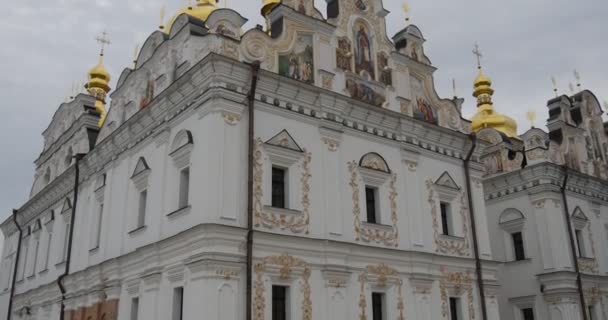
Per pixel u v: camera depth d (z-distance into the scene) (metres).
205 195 19.19
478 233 27.05
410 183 25.05
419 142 26.12
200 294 18.00
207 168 19.39
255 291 18.91
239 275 18.69
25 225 38.78
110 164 27.06
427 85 27.64
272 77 21.28
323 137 22.50
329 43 23.97
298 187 21.20
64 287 28.81
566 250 31.42
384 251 22.86
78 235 29.11
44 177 37.84
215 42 20.75
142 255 22.08
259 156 20.47
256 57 21.53
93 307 25.25
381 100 25.09
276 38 22.38
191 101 21.36
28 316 33.41
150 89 25.16
